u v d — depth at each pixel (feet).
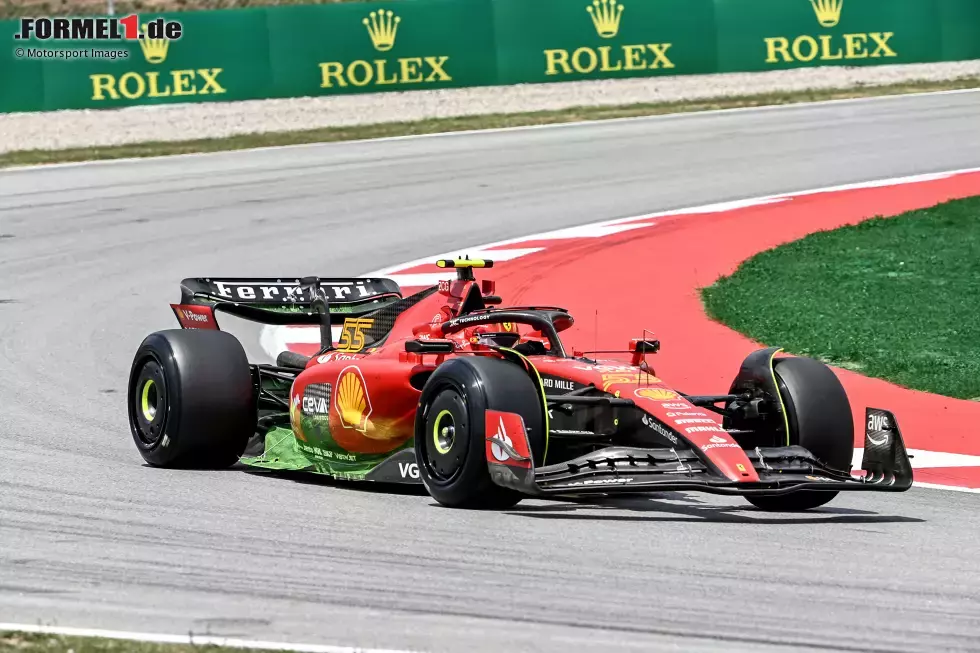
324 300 111.86
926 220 230.07
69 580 69.51
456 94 358.23
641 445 87.81
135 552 75.51
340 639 59.72
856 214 237.66
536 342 98.27
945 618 64.95
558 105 346.33
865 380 147.95
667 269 201.57
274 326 175.32
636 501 93.86
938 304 182.29
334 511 87.04
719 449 82.79
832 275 198.49
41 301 186.29
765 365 94.43
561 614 64.08
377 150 304.09
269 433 107.65
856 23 376.27
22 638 58.59
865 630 62.69
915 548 79.92
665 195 256.11
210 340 104.17
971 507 94.99
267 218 242.37
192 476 99.96
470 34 358.43
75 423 122.01
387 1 355.77
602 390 88.17
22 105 341.00
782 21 372.79
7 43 338.34
